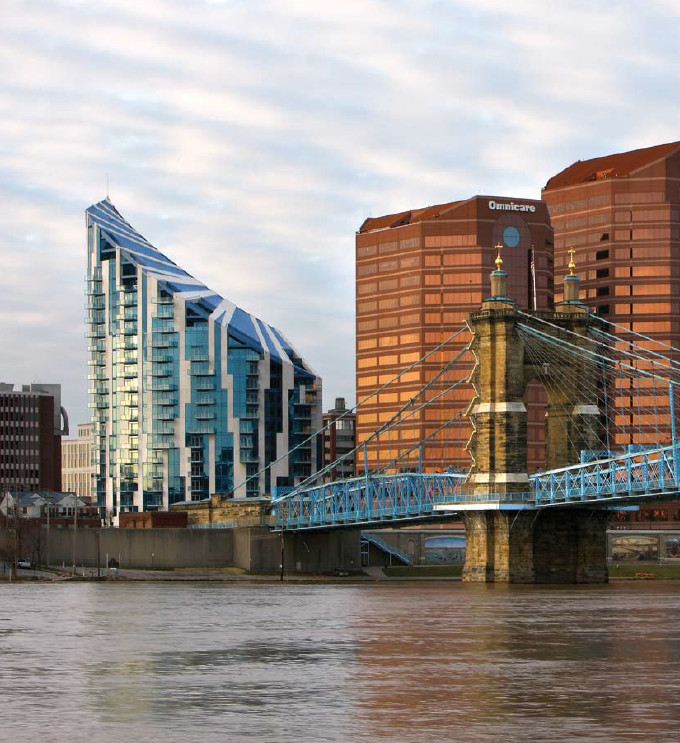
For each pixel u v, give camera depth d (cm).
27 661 10106
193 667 9662
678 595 19162
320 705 7788
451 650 10788
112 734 6925
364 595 19488
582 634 12225
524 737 6812
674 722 7200
